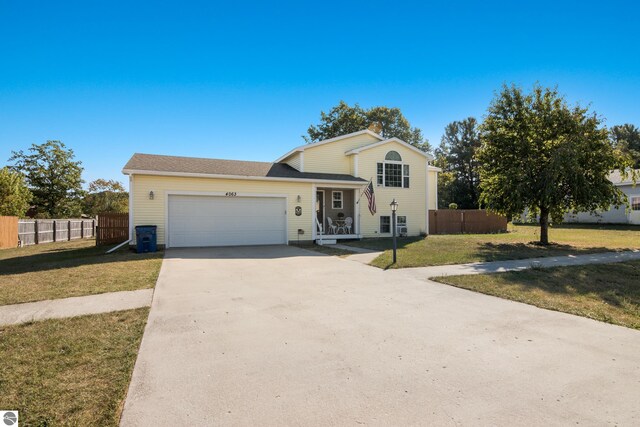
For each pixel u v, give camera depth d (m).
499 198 14.49
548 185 12.83
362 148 18.52
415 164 19.92
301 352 3.84
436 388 3.06
